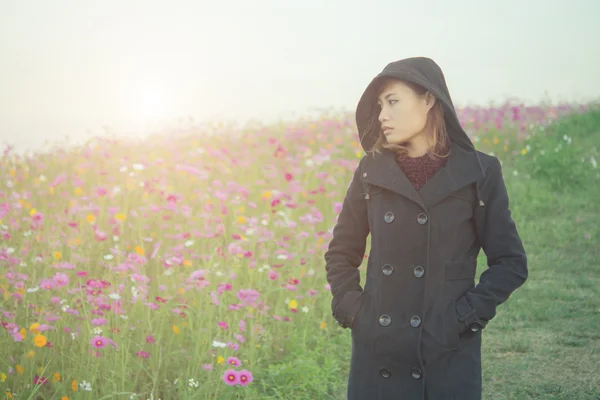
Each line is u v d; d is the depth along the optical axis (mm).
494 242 2303
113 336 3902
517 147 13523
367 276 2363
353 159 11844
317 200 8484
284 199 7598
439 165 2324
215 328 4500
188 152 10406
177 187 8219
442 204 2268
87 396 3465
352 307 2350
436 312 2217
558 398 4152
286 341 4805
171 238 6363
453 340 2197
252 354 4273
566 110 16531
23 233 6059
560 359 4789
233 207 7184
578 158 11828
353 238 2525
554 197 10164
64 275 4355
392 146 2367
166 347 4254
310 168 9891
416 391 2207
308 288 5473
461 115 15633
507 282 2250
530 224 8938
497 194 2316
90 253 5793
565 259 7492
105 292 4371
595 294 6273
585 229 8609
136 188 7613
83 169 9055
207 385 3664
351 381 2338
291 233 6754
